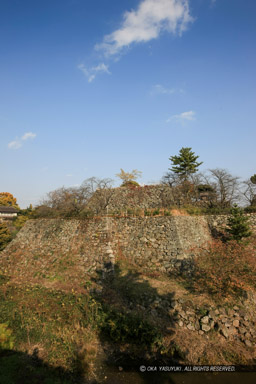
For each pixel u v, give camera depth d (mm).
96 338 10852
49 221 23641
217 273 13406
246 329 11109
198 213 22234
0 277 17234
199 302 12219
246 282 12984
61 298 12883
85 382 8672
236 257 14312
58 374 8578
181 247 16062
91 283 15180
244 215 20234
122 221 19891
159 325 11281
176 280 14438
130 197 27469
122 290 13953
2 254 22859
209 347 10336
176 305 12164
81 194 29484
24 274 18422
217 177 26938
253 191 26125
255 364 9688
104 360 9875
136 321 11359
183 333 10953
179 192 26453
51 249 20312
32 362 8867
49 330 10570
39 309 11781
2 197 61938
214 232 20828
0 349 9219
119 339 10742
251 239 18391
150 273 15398
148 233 18031
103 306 12570
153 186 27969
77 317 11531
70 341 10164
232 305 12008
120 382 8812
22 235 24500
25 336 10062
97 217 20484
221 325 11141
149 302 12633
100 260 16984
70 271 17078
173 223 17500
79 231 20266
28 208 48062
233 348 10312
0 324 10500
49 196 32844
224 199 25828
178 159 33656
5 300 12664
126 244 18219
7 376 7855
